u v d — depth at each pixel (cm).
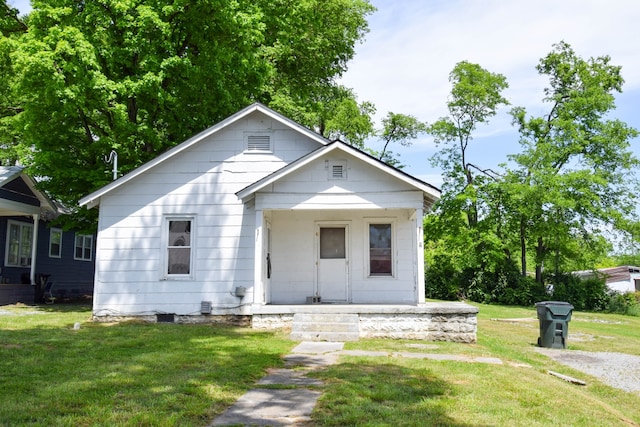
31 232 2323
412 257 1530
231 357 884
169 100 1697
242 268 1441
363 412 573
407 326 1248
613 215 3084
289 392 662
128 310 1421
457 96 3428
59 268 2547
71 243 2666
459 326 1239
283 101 2342
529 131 3378
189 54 1780
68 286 2627
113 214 1454
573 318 2512
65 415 533
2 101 2311
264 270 1411
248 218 1459
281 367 833
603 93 3216
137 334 1132
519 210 3117
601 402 747
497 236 3369
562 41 3341
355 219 1550
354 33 2962
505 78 3422
